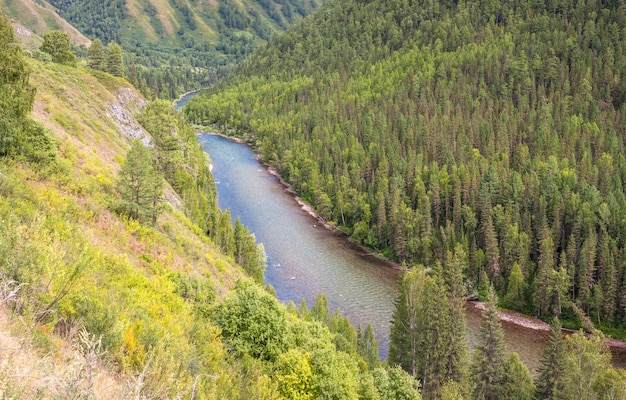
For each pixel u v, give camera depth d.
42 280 17.36
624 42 174.25
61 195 34.66
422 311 54.06
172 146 73.19
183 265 39.16
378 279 80.81
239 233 69.31
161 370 16.58
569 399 46.03
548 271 72.88
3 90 34.22
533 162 111.50
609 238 75.94
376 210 100.44
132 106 93.75
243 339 28.02
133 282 28.55
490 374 50.38
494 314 51.78
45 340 14.34
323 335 35.22
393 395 36.25
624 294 69.25
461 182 100.75
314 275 81.06
